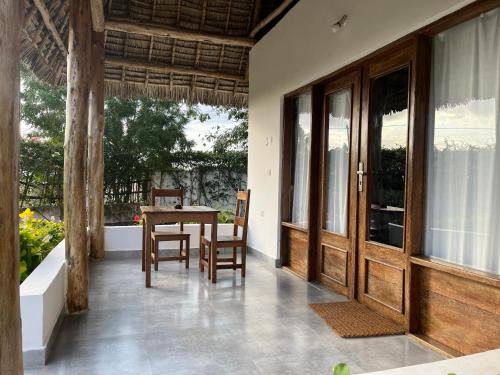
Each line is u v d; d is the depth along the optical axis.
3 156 1.39
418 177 2.95
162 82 6.75
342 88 4.07
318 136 4.52
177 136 10.41
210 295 3.88
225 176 10.67
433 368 1.52
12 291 1.43
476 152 2.54
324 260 4.34
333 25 3.75
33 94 9.64
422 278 2.92
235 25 6.20
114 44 6.25
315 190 4.52
